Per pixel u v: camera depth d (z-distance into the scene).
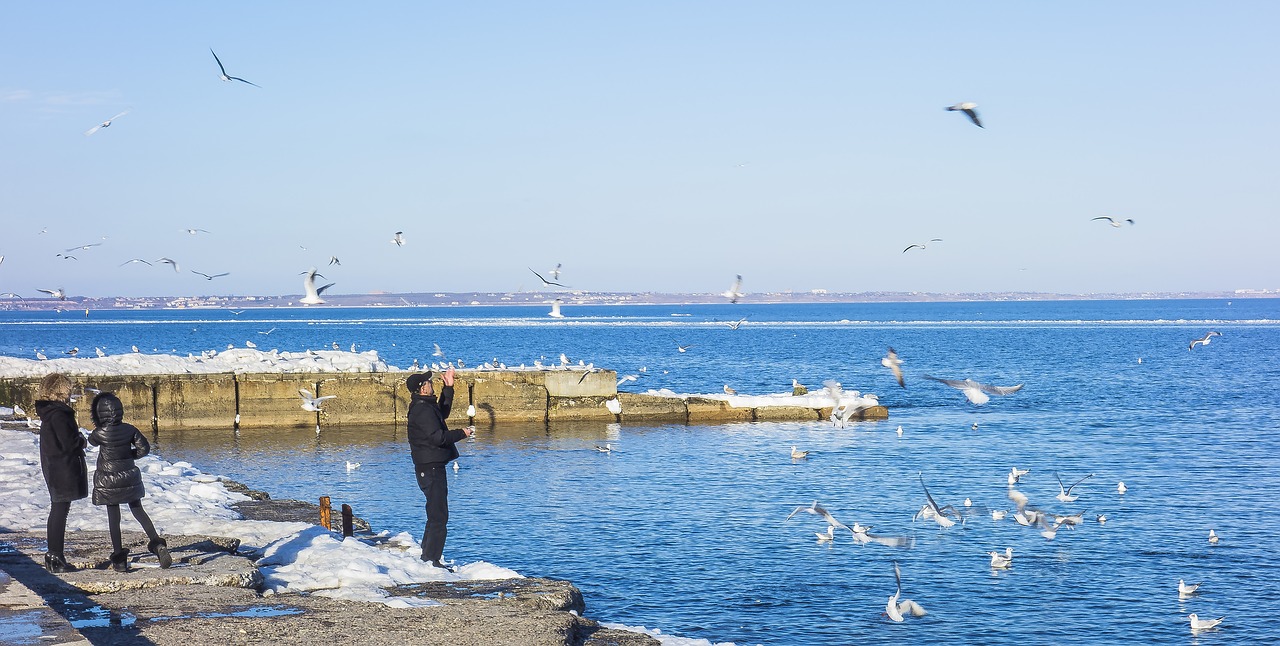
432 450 14.42
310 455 38.34
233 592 11.75
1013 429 47.06
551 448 40.78
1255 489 31.09
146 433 44.03
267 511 18.30
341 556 13.69
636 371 89.62
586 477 33.41
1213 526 26.11
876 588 20.70
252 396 45.84
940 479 33.22
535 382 49.53
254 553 14.36
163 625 10.32
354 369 48.41
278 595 11.98
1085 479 33.03
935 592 20.53
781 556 22.94
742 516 27.09
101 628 10.16
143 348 122.50
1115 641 17.88
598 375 50.00
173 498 18.39
